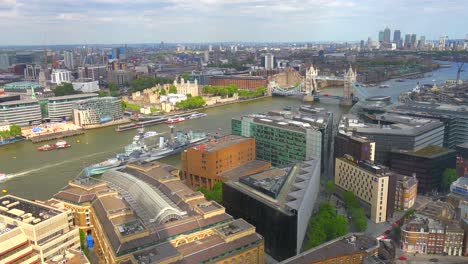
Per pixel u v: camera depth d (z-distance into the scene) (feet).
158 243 645.10
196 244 627.05
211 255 601.21
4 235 591.37
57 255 639.35
